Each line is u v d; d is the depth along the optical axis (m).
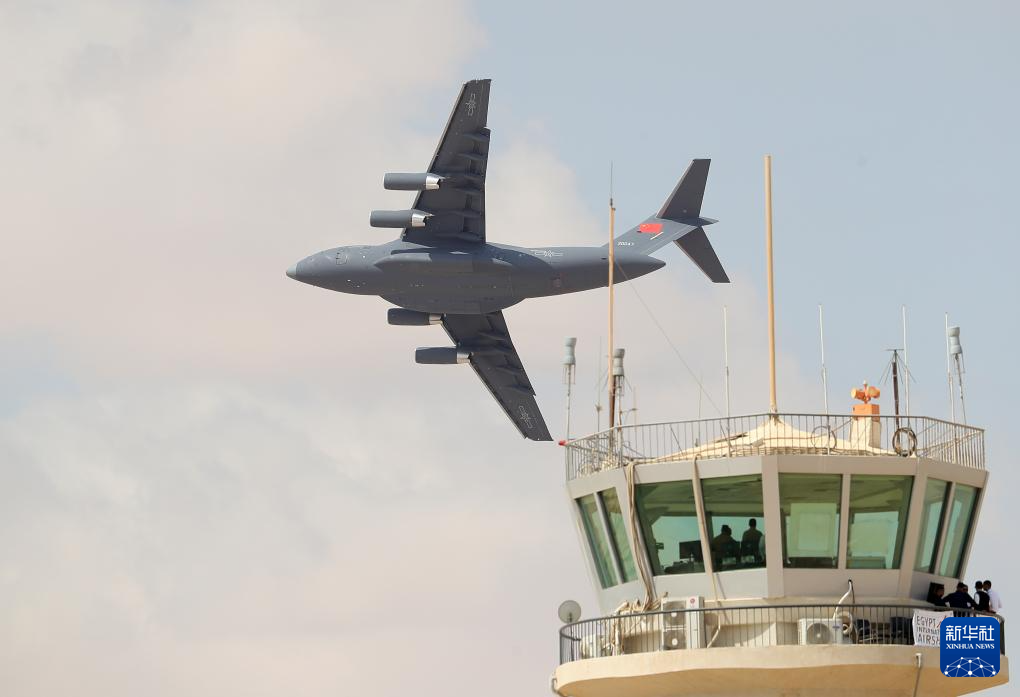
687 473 112.75
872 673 104.25
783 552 110.12
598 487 118.88
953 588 116.31
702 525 112.38
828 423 113.62
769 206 128.12
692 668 105.56
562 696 119.19
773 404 119.31
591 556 122.69
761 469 109.75
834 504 110.12
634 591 116.94
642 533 115.00
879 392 119.94
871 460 109.69
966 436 117.44
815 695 106.44
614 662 109.19
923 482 110.62
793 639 108.75
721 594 111.75
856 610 109.06
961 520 116.62
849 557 110.44
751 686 106.75
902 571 110.62
